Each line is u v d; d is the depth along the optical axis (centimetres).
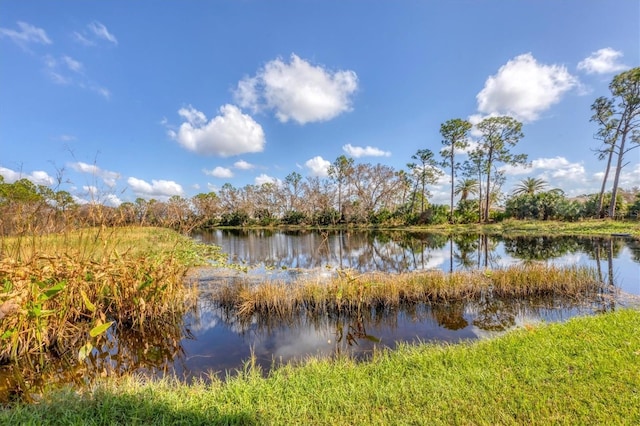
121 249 650
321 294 563
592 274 662
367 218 3562
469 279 629
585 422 202
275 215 4547
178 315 528
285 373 313
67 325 415
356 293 563
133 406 227
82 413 217
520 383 252
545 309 541
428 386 253
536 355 298
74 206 484
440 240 1877
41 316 366
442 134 3120
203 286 725
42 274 382
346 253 1405
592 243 1433
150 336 455
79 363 370
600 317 409
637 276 754
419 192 3638
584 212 2444
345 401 237
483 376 265
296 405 235
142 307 464
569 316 500
